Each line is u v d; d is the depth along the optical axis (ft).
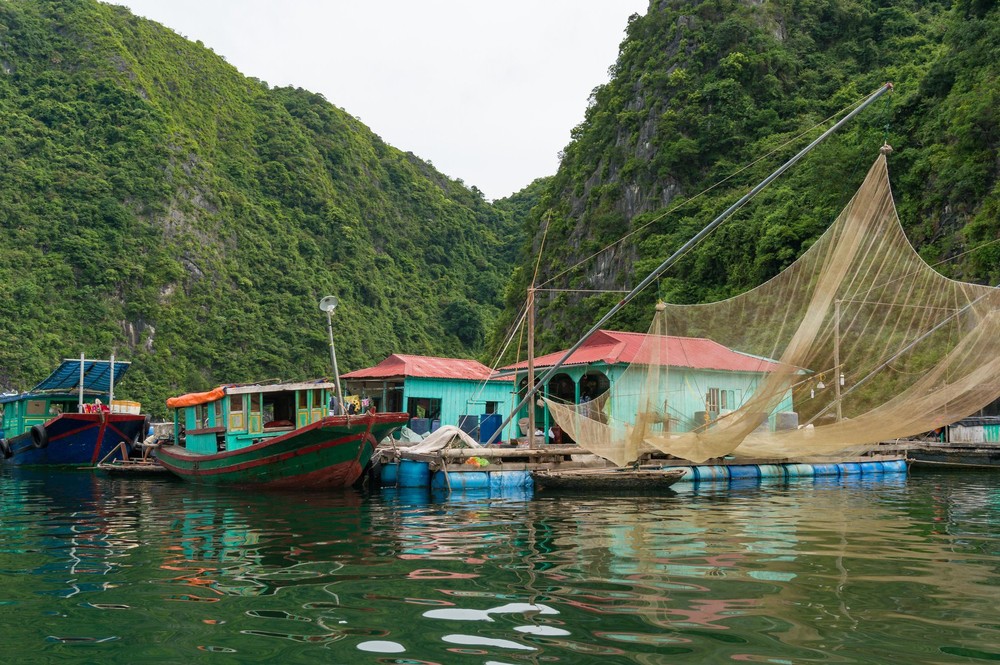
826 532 33.94
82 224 330.13
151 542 32.76
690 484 59.93
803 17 245.86
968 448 78.84
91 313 306.55
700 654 16.37
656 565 26.20
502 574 24.99
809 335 35.47
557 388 88.89
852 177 144.25
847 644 16.99
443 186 542.57
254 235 388.57
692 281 176.76
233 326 347.15
